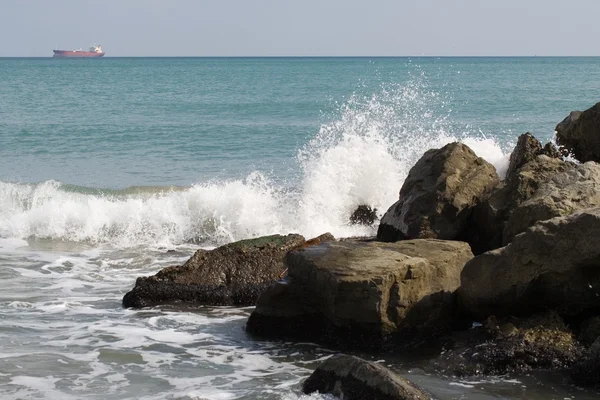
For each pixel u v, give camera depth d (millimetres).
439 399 7809
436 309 9391
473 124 30078
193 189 17047
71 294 11688
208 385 8320
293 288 9758
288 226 15844
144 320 10453
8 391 8078
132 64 159625
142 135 29547
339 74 86812
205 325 10289
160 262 13820
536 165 12250
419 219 12156
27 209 17062
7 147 26781
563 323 9000
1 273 12891
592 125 13578
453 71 92062
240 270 11375
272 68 121312
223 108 40844
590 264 8836
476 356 8648
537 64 134250
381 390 7402
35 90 58156
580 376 8148
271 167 22781
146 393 8086
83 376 8531
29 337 9711
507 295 9164
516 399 7848
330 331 9516
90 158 24656
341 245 10086
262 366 8898
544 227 9031
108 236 15703
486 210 11922
